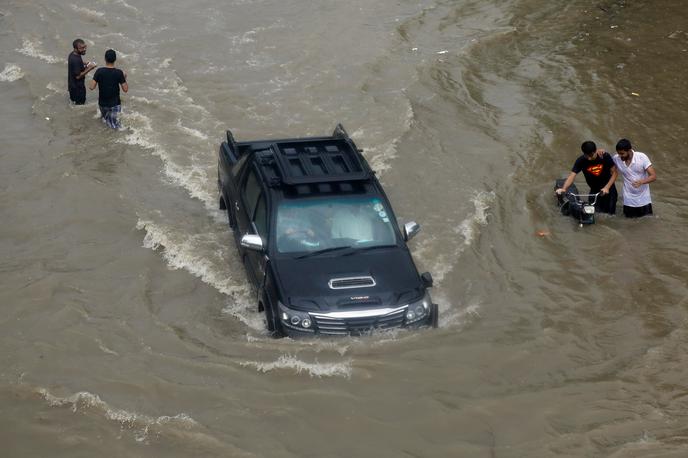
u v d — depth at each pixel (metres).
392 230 14.49
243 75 25.64
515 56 27.14
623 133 21.73
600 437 10.95
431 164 20.23
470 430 11.11
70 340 13.14
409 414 11.41
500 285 15.28
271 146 15.68
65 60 26.62
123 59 26.64
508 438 10.95
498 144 21.27
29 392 11.74
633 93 24.19
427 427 11.16
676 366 12.59
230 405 11.53
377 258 13.91
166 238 16.64
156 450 10.61
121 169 19.80
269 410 11.44
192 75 25.64
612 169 17.88
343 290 13.23
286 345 12.91
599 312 14.30
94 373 12.26
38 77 25.27
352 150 15.59
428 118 22.83
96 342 13.11
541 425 11.20
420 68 25.98
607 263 15.98
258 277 14.16
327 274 13.50
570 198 17.67
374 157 20.47
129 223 17.30
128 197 18.42
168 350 12.93
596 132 21.80
